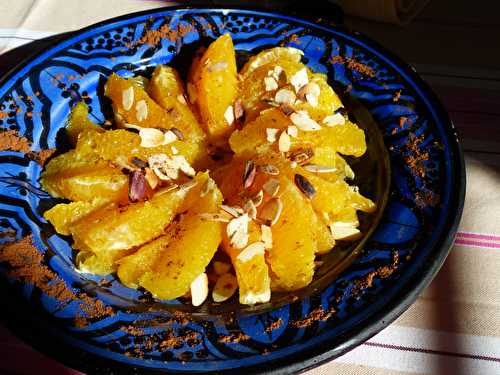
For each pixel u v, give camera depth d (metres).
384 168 0.35
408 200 0.32
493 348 0.29
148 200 0.33
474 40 0.45
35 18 0.47
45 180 0.34
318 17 0.43
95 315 0.28
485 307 0.31
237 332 0.28
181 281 0.30
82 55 0.40
